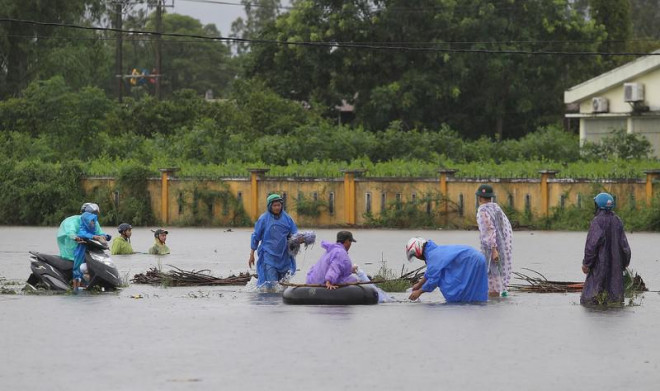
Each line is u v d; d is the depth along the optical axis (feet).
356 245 175.11
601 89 312.50
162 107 318.45
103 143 287.89
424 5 368.27
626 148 278.67
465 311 91.97
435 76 366.22
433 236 197.98
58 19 384.88
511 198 221.46
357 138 281.33
